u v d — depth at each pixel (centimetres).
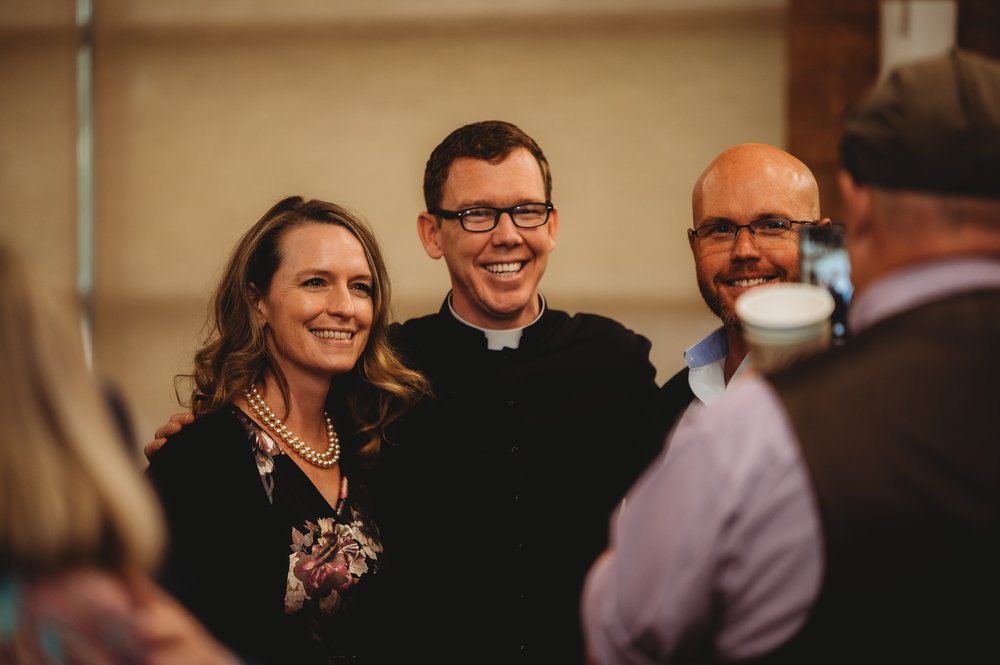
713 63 448
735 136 448
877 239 98
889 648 87
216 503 167
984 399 89
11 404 83
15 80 493
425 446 193
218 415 176
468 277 197
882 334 94
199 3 480
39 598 83
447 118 464
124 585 87
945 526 86
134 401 483
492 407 195
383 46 468
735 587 92
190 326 482
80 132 489
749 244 184
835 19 441
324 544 173
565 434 195
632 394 202
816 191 191
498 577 186
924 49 425
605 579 104
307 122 474
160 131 484
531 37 457
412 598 187
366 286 185
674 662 97
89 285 489
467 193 194
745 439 92
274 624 165
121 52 486
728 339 191
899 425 89
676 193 451
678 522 93
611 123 454
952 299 93
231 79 479
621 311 453
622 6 451
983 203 93
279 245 180
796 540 89
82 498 83
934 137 93
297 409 181
